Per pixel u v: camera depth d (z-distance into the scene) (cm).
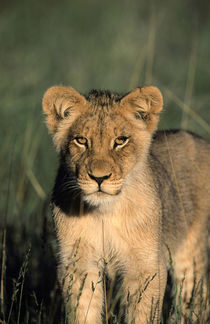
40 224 1079
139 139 805
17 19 2820
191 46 2489
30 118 1516
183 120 1462
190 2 3152
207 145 1032
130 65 2133
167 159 954
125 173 780
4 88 1762
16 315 860
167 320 810
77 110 804
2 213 1177
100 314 838
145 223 800
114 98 826
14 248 1027
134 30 2661
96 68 2086
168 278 1001
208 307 898
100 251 812
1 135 1459
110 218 801
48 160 1382
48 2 3136
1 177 1259
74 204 800
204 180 990
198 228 980
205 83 1922
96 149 767
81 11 3027
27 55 2306
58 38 2603
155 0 3084
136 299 786
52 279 953
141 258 805
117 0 3155
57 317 866
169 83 1945
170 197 910
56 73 2009
